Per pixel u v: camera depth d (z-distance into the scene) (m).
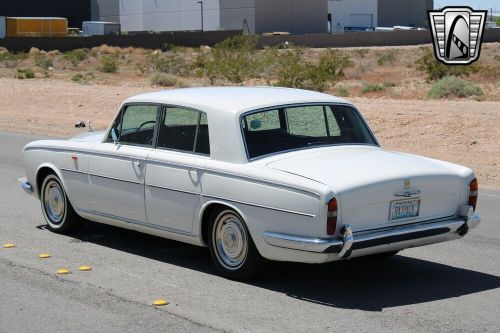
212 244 7.32
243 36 77.38
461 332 5.85
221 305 6.53
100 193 8.28
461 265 7.89
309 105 7.68
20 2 115.56
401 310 6.40
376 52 72.75
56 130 21.00
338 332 5.85
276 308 6.45
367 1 118.38
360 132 7.89
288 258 6.65
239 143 7.08
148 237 8.98
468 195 7.25
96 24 101.69
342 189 6.42
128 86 37.97
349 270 7.66
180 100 7.64
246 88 8.23
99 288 7.03
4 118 24.12
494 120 19.38
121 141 8.13
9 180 12.96
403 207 6.80
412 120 19.91
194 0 109.56
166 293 6.87
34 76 45.66
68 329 5.99
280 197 6.60
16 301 6.67
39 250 8.38
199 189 7.24
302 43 89.00
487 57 63.28
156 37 83.94
